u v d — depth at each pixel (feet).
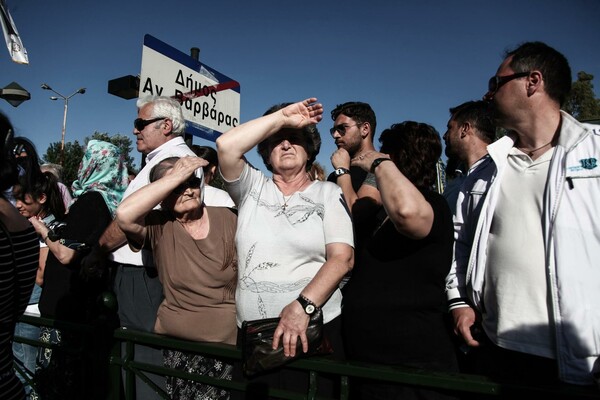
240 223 5.81
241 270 5.63
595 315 4.50
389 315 5.32
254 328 5.00
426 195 5.84
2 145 4.62
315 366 4.97
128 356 6.43
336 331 5.70
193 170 5.93
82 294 8.45
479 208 5.87
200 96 12.65
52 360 7.48
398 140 6.32
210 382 5.64
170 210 6.20
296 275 5.43
